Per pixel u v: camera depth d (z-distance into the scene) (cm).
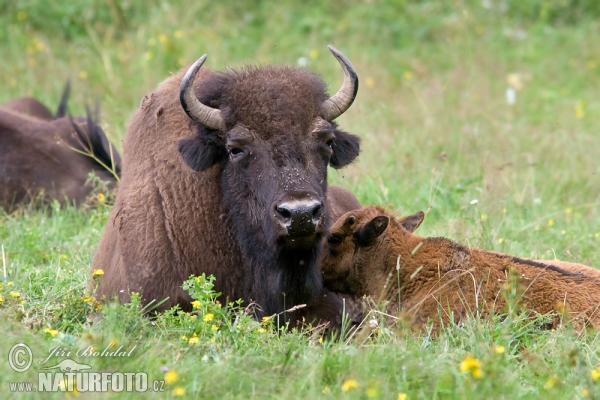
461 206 3547
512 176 4050
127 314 2277
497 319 2416
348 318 2631
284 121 2408
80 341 2142
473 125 4859
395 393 1941
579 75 6550
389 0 7250
